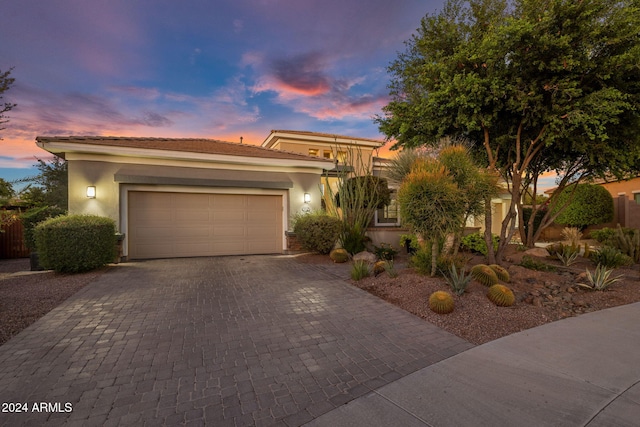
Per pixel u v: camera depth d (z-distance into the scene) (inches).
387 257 418.0
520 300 219.8
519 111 290.0
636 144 305.0
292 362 139.8
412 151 334.3
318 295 248.1
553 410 100.8
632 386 115.3
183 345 157.4
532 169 440.5
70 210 370.6
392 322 189.5
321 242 417.1
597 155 329.1
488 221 324.8
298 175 485.7
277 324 186.7
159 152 396.2
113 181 386.9
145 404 108.0
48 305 219.5
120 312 206.5
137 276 312.2
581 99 263.7
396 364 137.3
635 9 244.7
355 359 142.5
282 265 374.6
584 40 257.4
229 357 144.6
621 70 267.1
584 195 673.6
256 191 460.1
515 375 124.1
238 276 315.3
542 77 280.8
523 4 270.4
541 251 400.2
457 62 289.7
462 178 259.4
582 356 140.2
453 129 342.6
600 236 558.3
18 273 328.5
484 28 303.0
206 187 434.0
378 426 94.8
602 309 209.9
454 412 100.8
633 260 387.9
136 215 404.5
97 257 322.7
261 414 102.7
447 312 196.2
